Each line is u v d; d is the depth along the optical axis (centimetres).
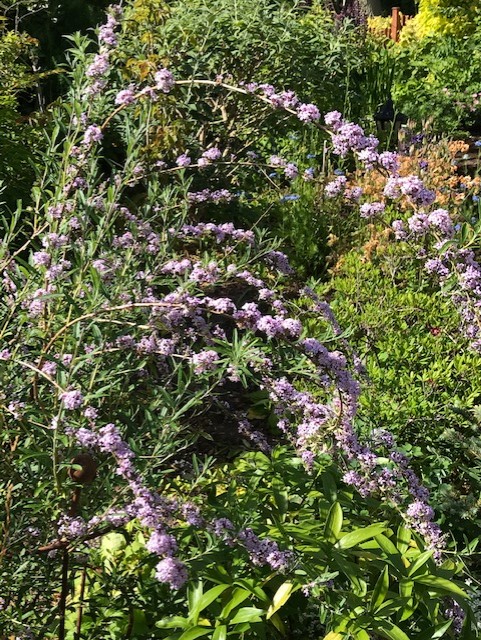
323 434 270
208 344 287
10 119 643
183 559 242
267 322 251
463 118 1102
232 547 242
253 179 744
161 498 220
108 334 248
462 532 359
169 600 258
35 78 728
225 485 314
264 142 821
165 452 244
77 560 246
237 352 242
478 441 380
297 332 253
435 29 1293
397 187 280
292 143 827
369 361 457
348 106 906
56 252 265
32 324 262
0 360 245
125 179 290
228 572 262
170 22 707
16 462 236
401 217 636
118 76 596
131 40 671
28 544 241
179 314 253
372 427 386
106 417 256
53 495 238
